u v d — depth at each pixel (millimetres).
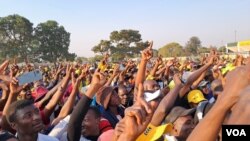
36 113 3387
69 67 5078
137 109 1676
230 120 1041
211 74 7898
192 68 13156
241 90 1060
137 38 68375
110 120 5195
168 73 9336
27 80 5227
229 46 38969
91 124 4020
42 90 7332
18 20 80438
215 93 5586
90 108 4113
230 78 1124
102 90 5383
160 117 3008
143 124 1694
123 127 1710
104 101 5336
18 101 3424
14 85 3977
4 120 3635
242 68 1104
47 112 4734
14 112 3316
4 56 79812
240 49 32406
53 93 5367
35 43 84625
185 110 3533
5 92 4254
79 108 3301
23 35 82625
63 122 4020
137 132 1679
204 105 3605
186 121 3434
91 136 4082
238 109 1022
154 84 5898
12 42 81438
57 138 3879
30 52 84125
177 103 4699
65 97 5934
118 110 5977
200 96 4926
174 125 3459
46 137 3621
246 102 998
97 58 39562
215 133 1117
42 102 5332
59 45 90312
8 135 3279
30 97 5723
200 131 1138
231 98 1088
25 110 3303
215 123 1112
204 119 1150
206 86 6988
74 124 3318
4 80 4027
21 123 3297
